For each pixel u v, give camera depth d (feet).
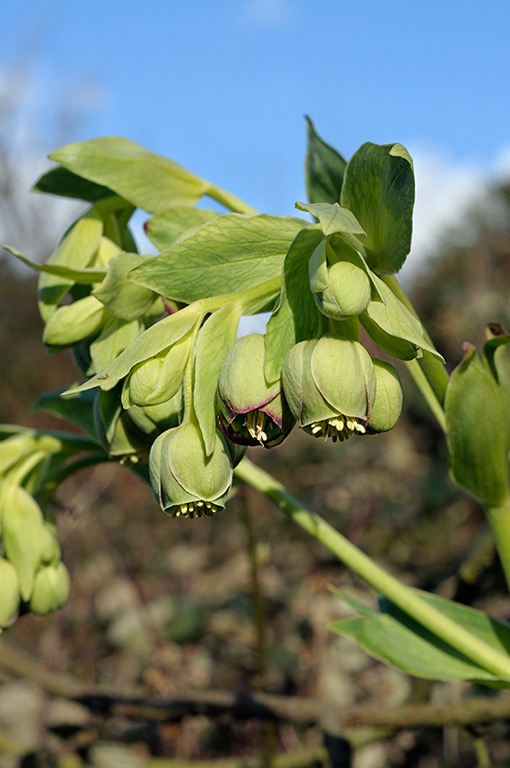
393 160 0.87
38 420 5.70
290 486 2.87
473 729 1.24
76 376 5.93
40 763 1.71
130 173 1.11
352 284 0.83
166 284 0.92
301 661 2.19
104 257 1.10
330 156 1.18
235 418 0.89
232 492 1.18
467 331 4.42
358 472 2.79
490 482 1.08
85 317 1.03
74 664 2.56
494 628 1.18
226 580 2.86
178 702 1.41
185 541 3.30
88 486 3.42
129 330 1.02
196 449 0.88
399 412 0.87
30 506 1.13
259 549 1.61
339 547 1.12
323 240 0.84
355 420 0.85
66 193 1.20
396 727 1.29
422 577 2.60
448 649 1.16
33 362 5.99
